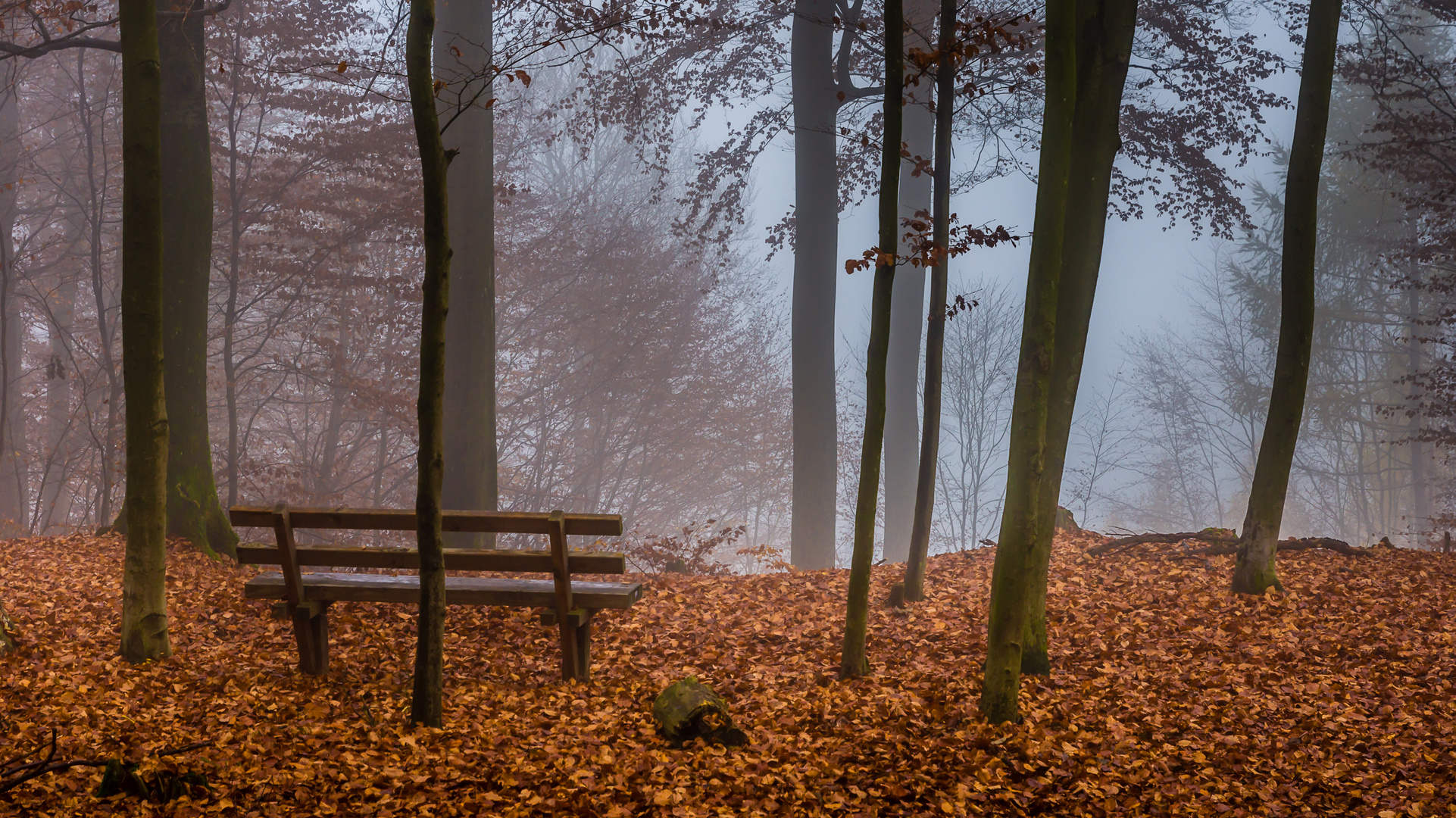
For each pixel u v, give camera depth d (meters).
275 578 5.49
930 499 8.11
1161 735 4.88
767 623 7.45
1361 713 5.19
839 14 16.75
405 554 5.32
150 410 5.57
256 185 17.81
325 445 21.14
